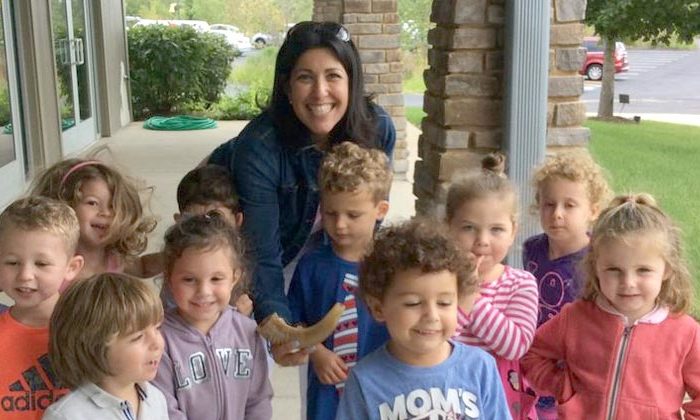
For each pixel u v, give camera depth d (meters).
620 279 2.04
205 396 2.14
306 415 2.50
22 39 7.65
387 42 8.23
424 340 1.81
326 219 2.31
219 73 15.10
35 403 1.94
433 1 3.97
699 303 3.64
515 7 3.49
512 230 2.28
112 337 1.76
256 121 2.55
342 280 2.31
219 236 2.10
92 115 11.16
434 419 1.82
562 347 2.21
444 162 3.71
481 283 2.24
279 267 2.48
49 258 1.96
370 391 1.85
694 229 4.92
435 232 1.86
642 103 11.78
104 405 1.81
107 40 11.75
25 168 7.77
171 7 33.00
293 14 34.69
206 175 2.49
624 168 6.89
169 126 12.47
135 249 2.50
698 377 2.08
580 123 3.75
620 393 2.09
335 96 2.45
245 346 2.24
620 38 7.68
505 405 1.90
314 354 2.23
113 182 2.42
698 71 14.91
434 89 3.89
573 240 2.53
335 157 2.30
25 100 7.76
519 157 3.60
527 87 3.55
